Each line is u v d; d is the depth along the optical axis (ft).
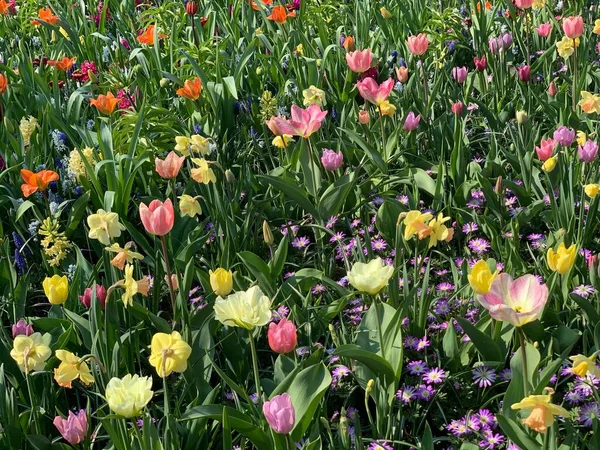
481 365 5.86
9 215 8.81
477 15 12.12
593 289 6.44
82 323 6.26
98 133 8.69
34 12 16.11
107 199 8.13
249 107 10.43
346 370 5.96
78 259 7.23
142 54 11.48
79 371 5.15
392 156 9.09
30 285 7.97
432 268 7.50
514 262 6.89
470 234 7.75
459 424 5.44
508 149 9.47
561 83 11.19
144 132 9.56
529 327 5.85
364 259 6.76
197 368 6.07
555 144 7.21
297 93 10.84
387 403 5.59
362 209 8.41
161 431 5.80
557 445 5.11
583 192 7.18
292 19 13.20
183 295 6.25
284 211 8.56
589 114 9.59
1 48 14.25
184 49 12.16
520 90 10.00
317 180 8.41
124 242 8.41
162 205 5.92
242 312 4.99
